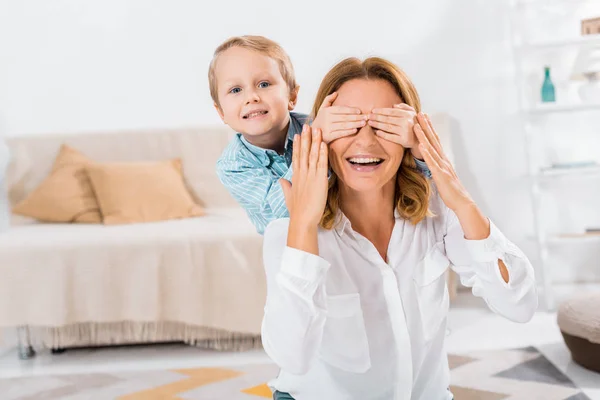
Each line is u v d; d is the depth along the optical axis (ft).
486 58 12.83
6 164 11.32
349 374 3.72
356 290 3.62
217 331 9.84
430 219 3.84
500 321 10.59
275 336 3.36
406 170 3.73
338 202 3.71
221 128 12.50
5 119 13.04
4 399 8.34
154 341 10.09
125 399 8.13
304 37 12.91
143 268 9.63
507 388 7.79
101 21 12.96
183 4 12.92
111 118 13.08
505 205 12.97
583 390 7.60
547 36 12.64
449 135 12.50
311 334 3.35
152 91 13.06
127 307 9.61
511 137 12.89
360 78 3.55
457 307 11.57
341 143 3.44
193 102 13.07
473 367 8.57
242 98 5.45
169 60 13.01
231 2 12.90
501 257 3.50
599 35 11.55
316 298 3.40
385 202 3.73
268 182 5.52
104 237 9.80
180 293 9.62
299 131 5.89
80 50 13.00
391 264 3.70
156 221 11.23
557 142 12.85
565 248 13.03
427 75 12.92
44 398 8.32
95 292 9.60
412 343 3.74
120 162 12.26
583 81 12.02
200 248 9.68
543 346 9.28
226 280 9.64
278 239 3.62
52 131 13.08
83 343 9.93
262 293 9.64
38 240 9.72
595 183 12.93
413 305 3.73
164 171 11.90
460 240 3.76
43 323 9.52
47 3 12.92
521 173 12.93
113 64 13.03
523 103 12.20
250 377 8.70
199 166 12.39
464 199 3.47
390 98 3.54
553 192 12.96
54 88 13.03
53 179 11.78
